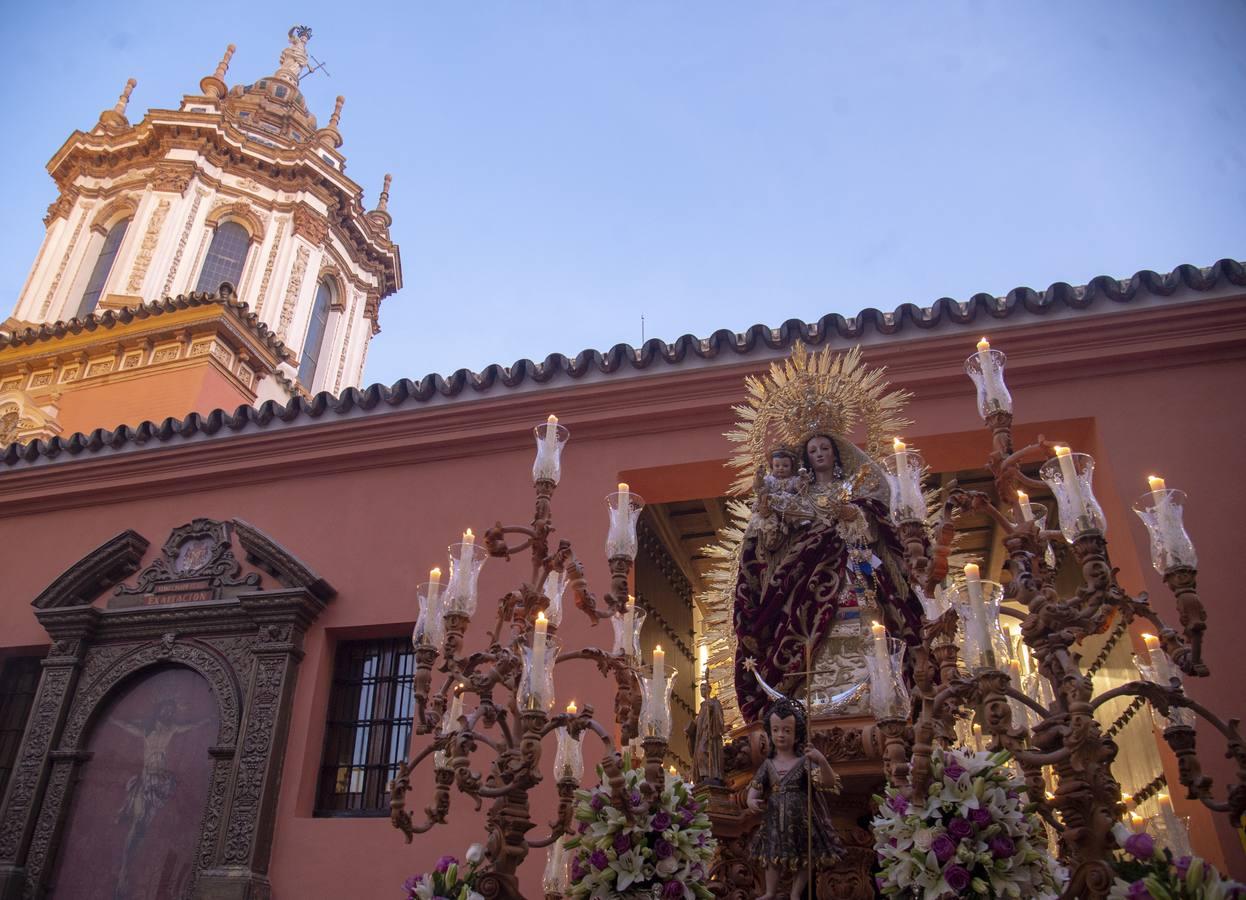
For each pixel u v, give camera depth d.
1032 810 5.01
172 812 9.37
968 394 9.45
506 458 10.46
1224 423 8.80
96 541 11.34
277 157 24.39
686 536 12.38
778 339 9.79
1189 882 4.16
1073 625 4.73
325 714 9.77
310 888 8.71
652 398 10.12
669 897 5.44
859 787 6.42
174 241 22.27
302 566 10.11
